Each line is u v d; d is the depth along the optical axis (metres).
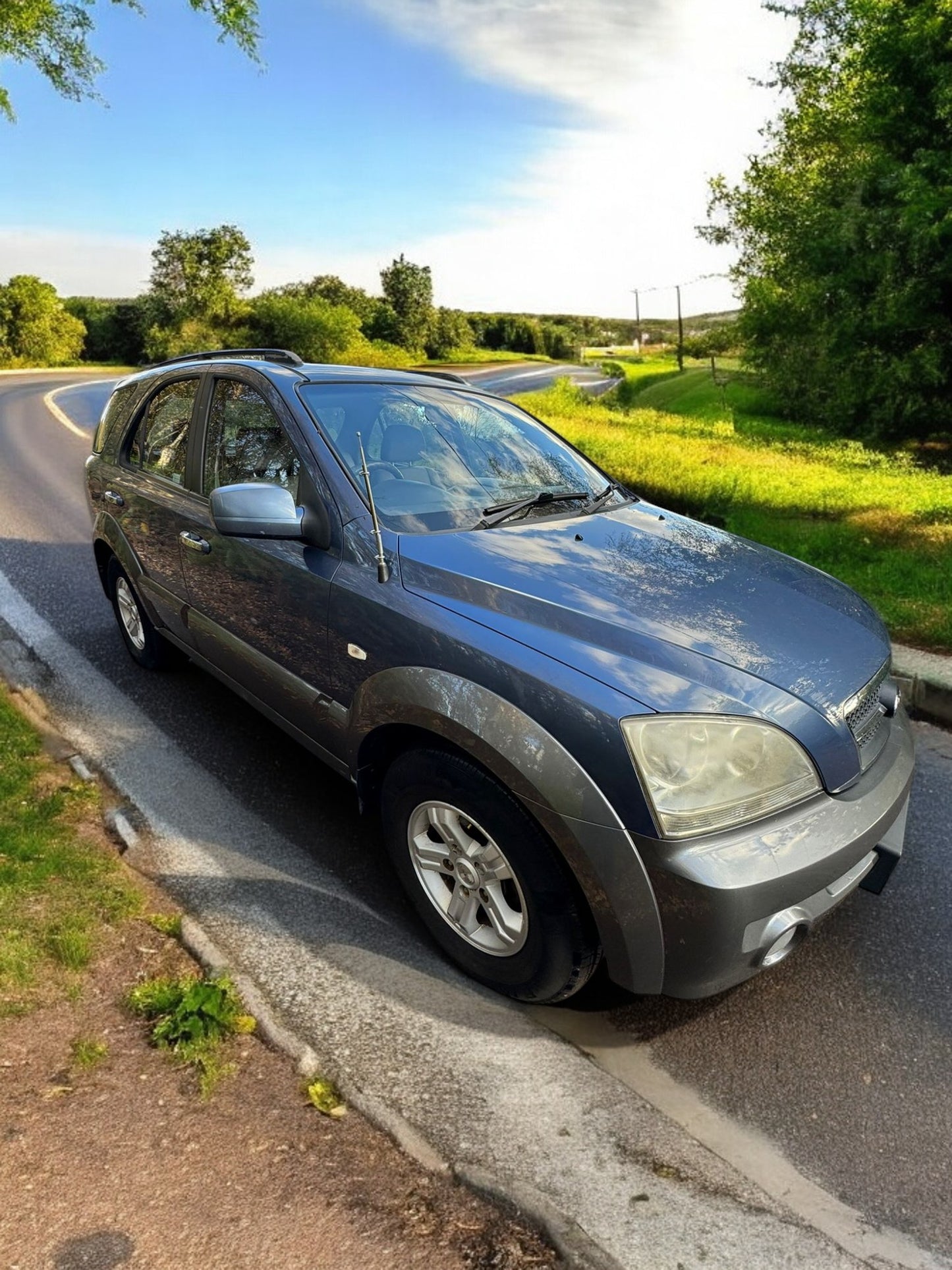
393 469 3.26
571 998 2.71
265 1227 1.81
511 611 2.57
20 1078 2.14
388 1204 1.90
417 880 2.80
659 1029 2.60
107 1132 2.01
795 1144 2.22
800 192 24.80
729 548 3.33
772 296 25.42
